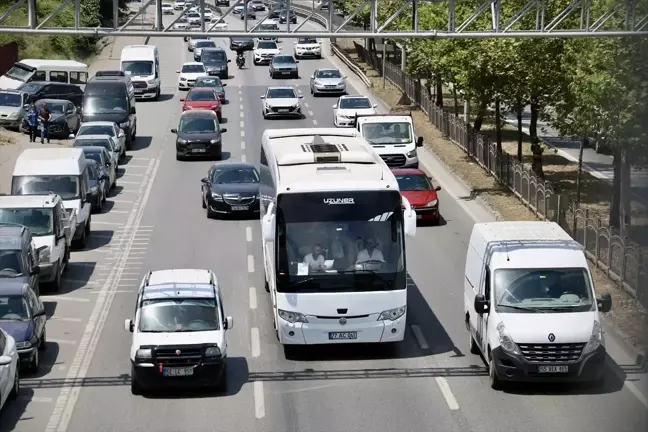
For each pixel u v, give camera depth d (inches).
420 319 1121.4
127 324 926.4
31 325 964.6
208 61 3297.2
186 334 903.1
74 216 1405.0
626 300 1141.7
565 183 1894.7
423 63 2437.3
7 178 1913.1
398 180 1592.0
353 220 992.2
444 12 2041.1
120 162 2103.8
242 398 896.9
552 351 880.3
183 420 845.8
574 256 943.0
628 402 869.2
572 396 887.1
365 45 3777.1
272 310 1139.3
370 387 920.9
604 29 1288.1
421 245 1441.9
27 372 960.3
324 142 1158.3
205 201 1662.2
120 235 1521.9
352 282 983.6
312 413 858.1
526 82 1697.8
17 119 2420.0
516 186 1705.2
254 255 1398.9
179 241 1481.3
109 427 831.7
